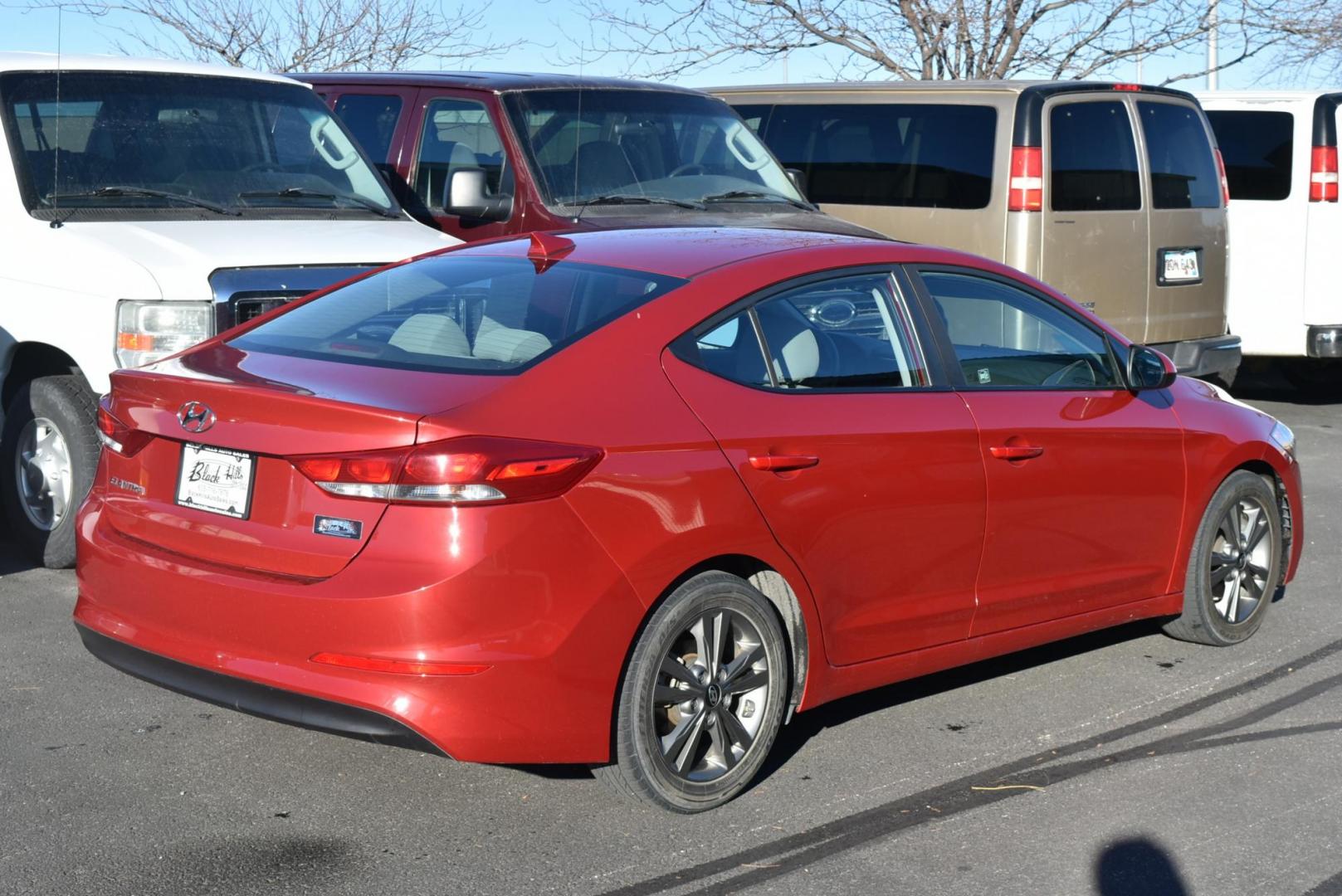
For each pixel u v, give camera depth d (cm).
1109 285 986
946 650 509
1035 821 446
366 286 511
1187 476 588
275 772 466
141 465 447
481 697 395
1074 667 593
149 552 434
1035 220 948
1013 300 545
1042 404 532
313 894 388
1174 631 619
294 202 745
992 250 962
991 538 512
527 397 411
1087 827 441
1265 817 451
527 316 452
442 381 419
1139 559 576
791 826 437
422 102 912
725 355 452
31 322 658
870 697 553
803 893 395
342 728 398
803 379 468
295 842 418
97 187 701
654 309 446
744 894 394
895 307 504
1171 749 506
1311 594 708
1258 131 1225
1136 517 569
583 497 405
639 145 900
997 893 398
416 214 901
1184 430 585
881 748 501
